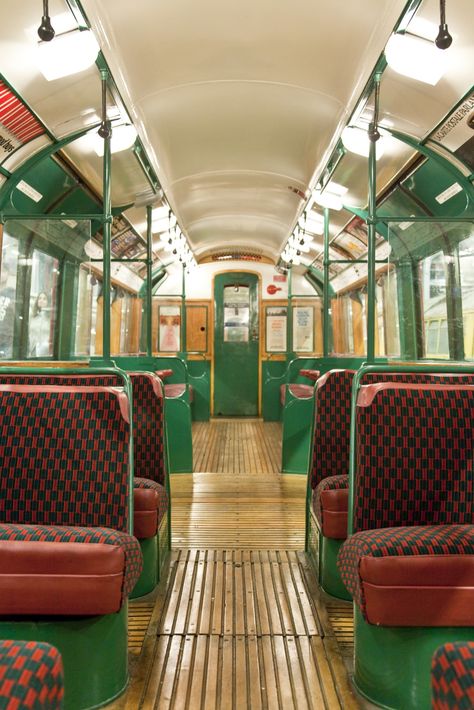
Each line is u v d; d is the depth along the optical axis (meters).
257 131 5.38
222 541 3.82
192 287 11.99
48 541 1.84
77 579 1.81
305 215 7.73
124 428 2.18
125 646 2.12
